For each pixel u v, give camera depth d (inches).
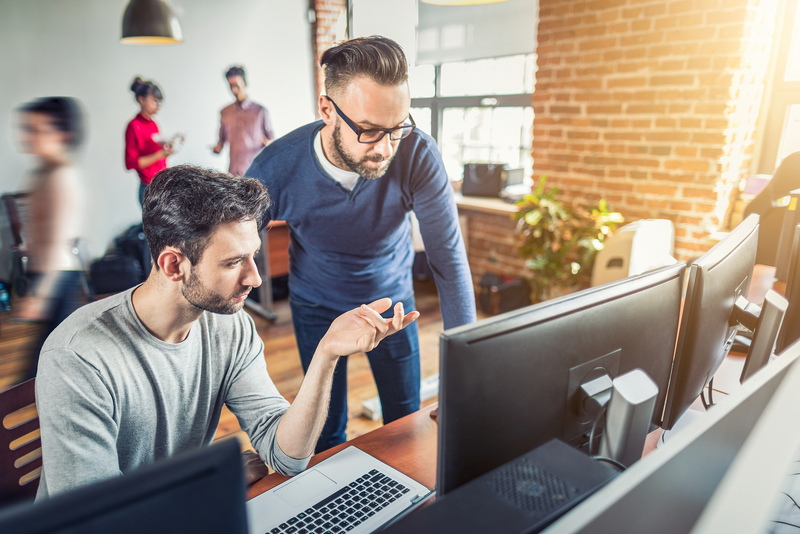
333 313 66.9
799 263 49.8
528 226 134.2
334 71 47.4
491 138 180.5
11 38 159.3
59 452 33.0
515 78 168.6
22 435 40.5
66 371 33.6
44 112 77.1
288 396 107.7
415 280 184.5
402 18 197.3
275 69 204.4
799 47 112.7
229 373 44.0
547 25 134.7
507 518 22.7
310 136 55.8
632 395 28.4
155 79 182.5
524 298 150.9
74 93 170.4
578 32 128.3
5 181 163.6
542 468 25.9
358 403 104.7
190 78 188.9
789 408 18.7
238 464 18.5
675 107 115.3
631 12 118.0
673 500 20.2
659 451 19.5
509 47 166.2
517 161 174.6
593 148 131.3
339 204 58.4
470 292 63.4
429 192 58.4
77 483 33.0
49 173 79.5
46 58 164.9
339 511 36.1
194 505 17.7
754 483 15.2
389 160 51.3
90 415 34.0
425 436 46.4
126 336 36.3
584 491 24.3
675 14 111.5
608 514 16.9
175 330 38.2
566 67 132.8
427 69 195.5
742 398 22.6
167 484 17.1
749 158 120.2
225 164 200.2
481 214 164.1
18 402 40.1
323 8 204.4
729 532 13.6
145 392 37.4
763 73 113.9
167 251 33.7
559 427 32.0
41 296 81.8
